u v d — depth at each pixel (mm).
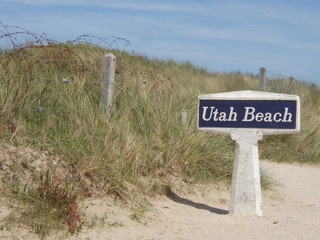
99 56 10406
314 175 10141
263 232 5703
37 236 4477
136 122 7887
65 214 4953
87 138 6617
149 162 7156
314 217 6891
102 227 5043
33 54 8492
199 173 7648
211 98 6430
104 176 6168
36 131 6348
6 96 6492
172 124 8016
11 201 4977
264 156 11008
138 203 6035
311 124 12766
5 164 5516
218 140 8445
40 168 5723
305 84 17984
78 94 7496
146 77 9875
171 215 6055
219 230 5648
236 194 6355
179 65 21703
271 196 7957
